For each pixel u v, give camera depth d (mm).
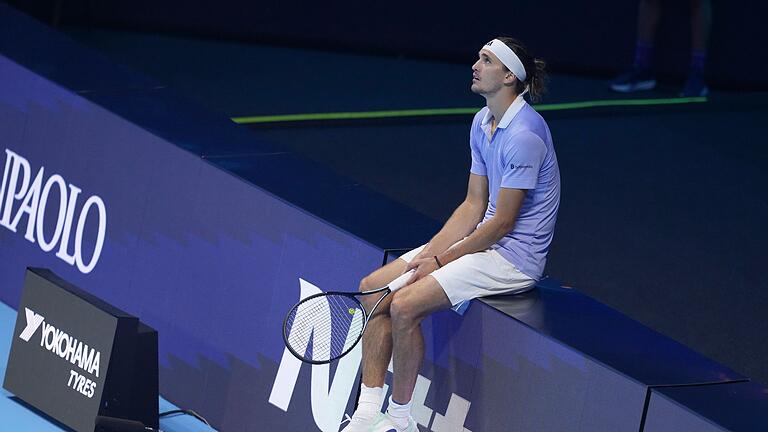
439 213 28953
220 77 38906
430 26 43969
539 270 18359
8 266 25609
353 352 19578
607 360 16703
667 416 15828
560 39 43344
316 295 17797
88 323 20188
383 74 41500
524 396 17531
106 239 23516
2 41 26375
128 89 24781
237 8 43781
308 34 44188
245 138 23281
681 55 42594
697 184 32625
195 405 22062
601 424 16609
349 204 20828
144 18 43688
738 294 25469
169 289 22406
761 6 41656
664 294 25172
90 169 23797
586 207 30031
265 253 20875
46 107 24672
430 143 34500
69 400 20469
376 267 19297
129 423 18781
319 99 37469
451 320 18406
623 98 39906
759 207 31281
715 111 40188
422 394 18891
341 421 19781
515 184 17594
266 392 20906
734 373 16859
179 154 22156
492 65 17672
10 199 25547
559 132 36125
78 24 43625
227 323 21500
